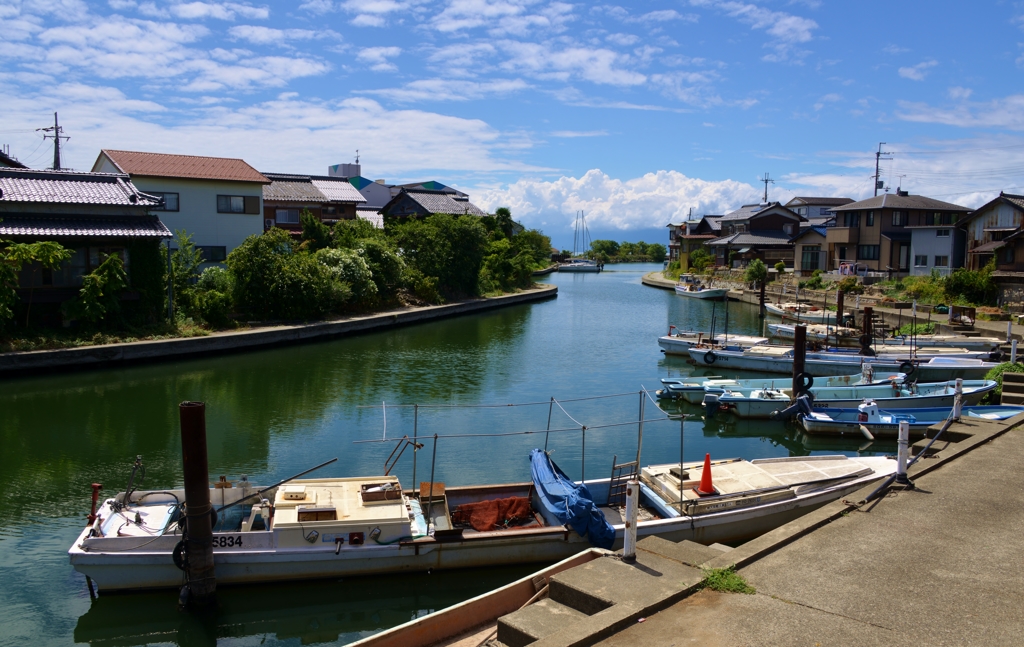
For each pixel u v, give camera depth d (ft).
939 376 75.61
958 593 19.36
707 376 79.41
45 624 28.45
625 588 19.26
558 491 33.60
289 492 32.73
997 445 36.11
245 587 30.63
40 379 69.72
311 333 97.60
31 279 77.36
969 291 107.34
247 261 98.17
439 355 89.40
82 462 47.32
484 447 51.80
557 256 381.40
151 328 83.35
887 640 16.81
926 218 150.41
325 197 162.71
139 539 29.55
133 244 83.46
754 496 35.50
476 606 22.07
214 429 55.06
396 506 32.68
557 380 75.82
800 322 120.47
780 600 18.93
